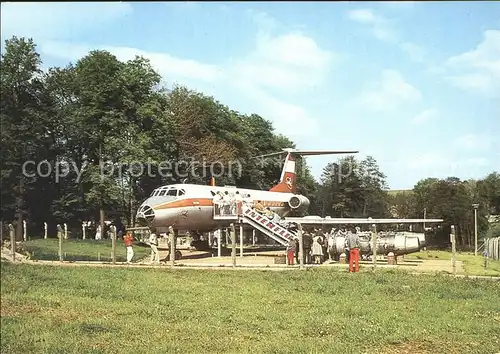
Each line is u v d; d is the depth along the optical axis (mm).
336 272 26266
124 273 25703
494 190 63438
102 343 12039
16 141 58125
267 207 48750
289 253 31766
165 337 12648
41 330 13141
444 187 66625
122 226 68938
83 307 16406
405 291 19797
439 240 65562
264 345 11883
